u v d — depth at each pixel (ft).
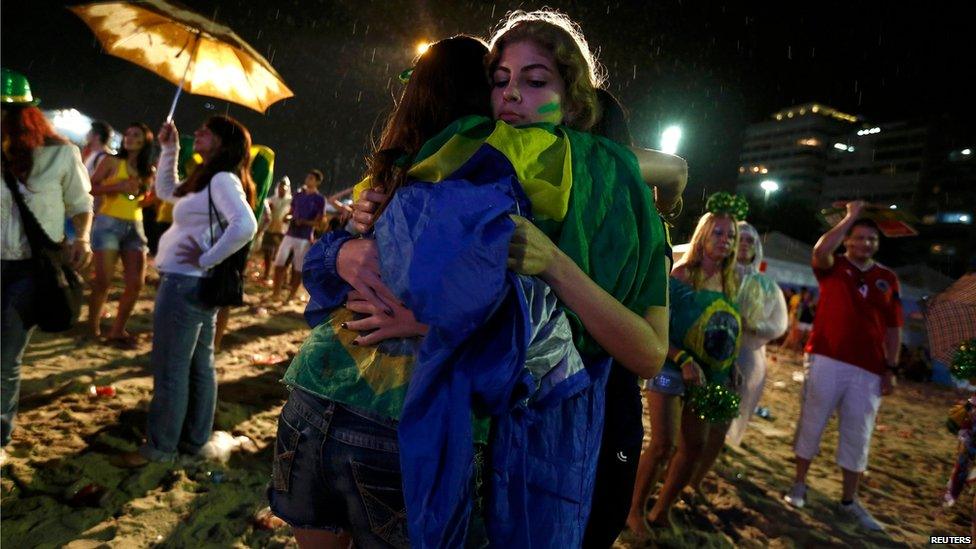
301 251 30.53
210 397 11.53
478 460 3.80
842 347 13.34
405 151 4.71
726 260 11.46
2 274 9.29
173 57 14.89
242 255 11.05
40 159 9.36
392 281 3.42
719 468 15.43
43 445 11.09
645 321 4.18
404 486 3.50
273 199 36.81
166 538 8.85
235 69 15.02
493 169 3.95
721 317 10.71
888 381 13.44
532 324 3.75
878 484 16.53
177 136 13.57
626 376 4.85
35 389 13.74
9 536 8.42
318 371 4.29
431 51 4.86
